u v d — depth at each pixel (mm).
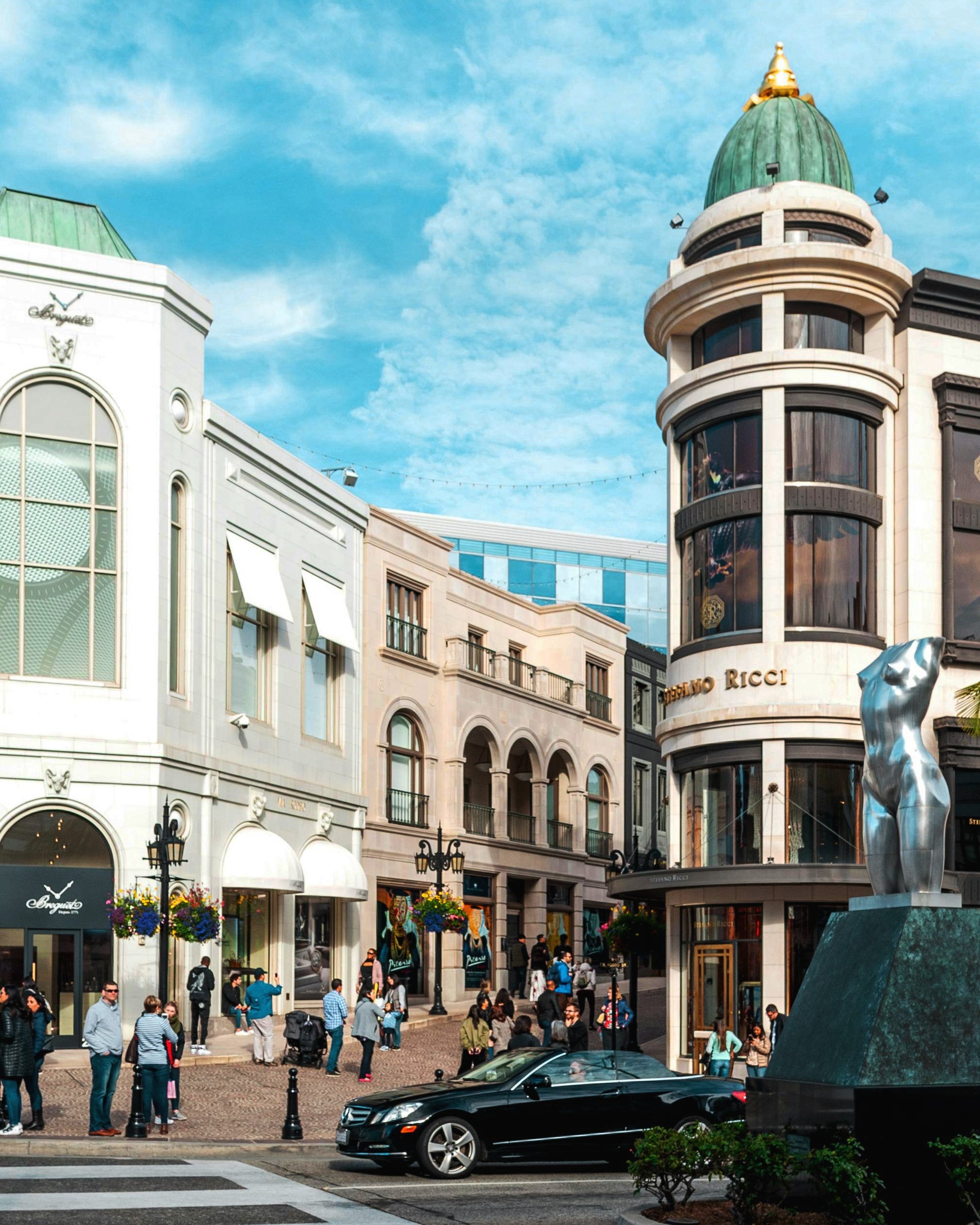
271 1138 19562
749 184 34750
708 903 31750
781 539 31844
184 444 34438
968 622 32844
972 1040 11773
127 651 32281
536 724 53281
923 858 13117
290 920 38000
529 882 52438
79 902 31062
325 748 41031
